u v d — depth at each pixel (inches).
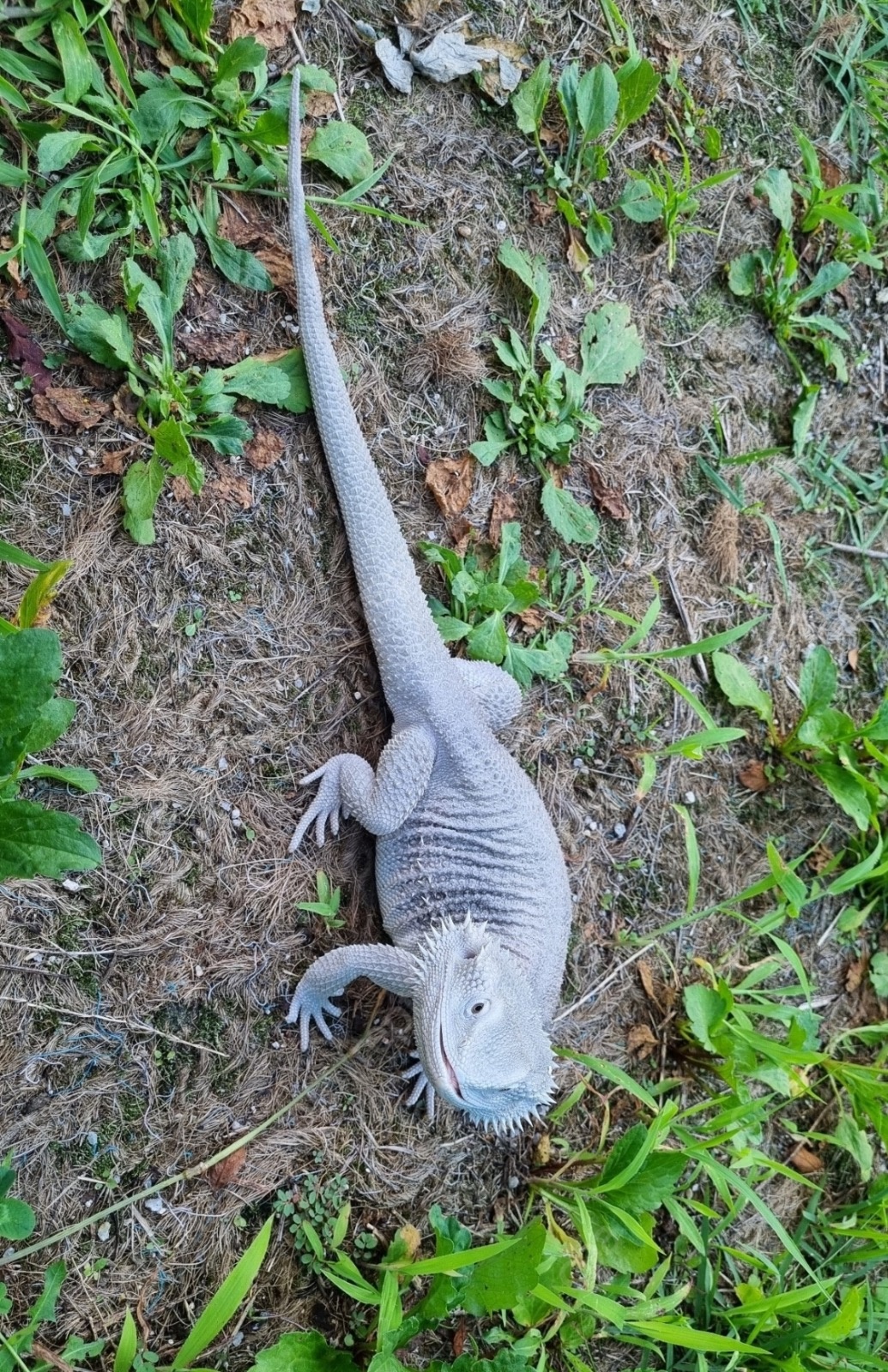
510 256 19.9
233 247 17.3
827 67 24.2
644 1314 17.9
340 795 18.1
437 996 16.2
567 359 21.0
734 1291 21.4
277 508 18.0
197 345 17.3
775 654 23.7
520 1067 15.7
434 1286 16.9
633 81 20.2
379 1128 18.8
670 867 22.2
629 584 21.9
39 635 12.8
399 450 19.3
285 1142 17.9
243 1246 17.4
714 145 22.2
